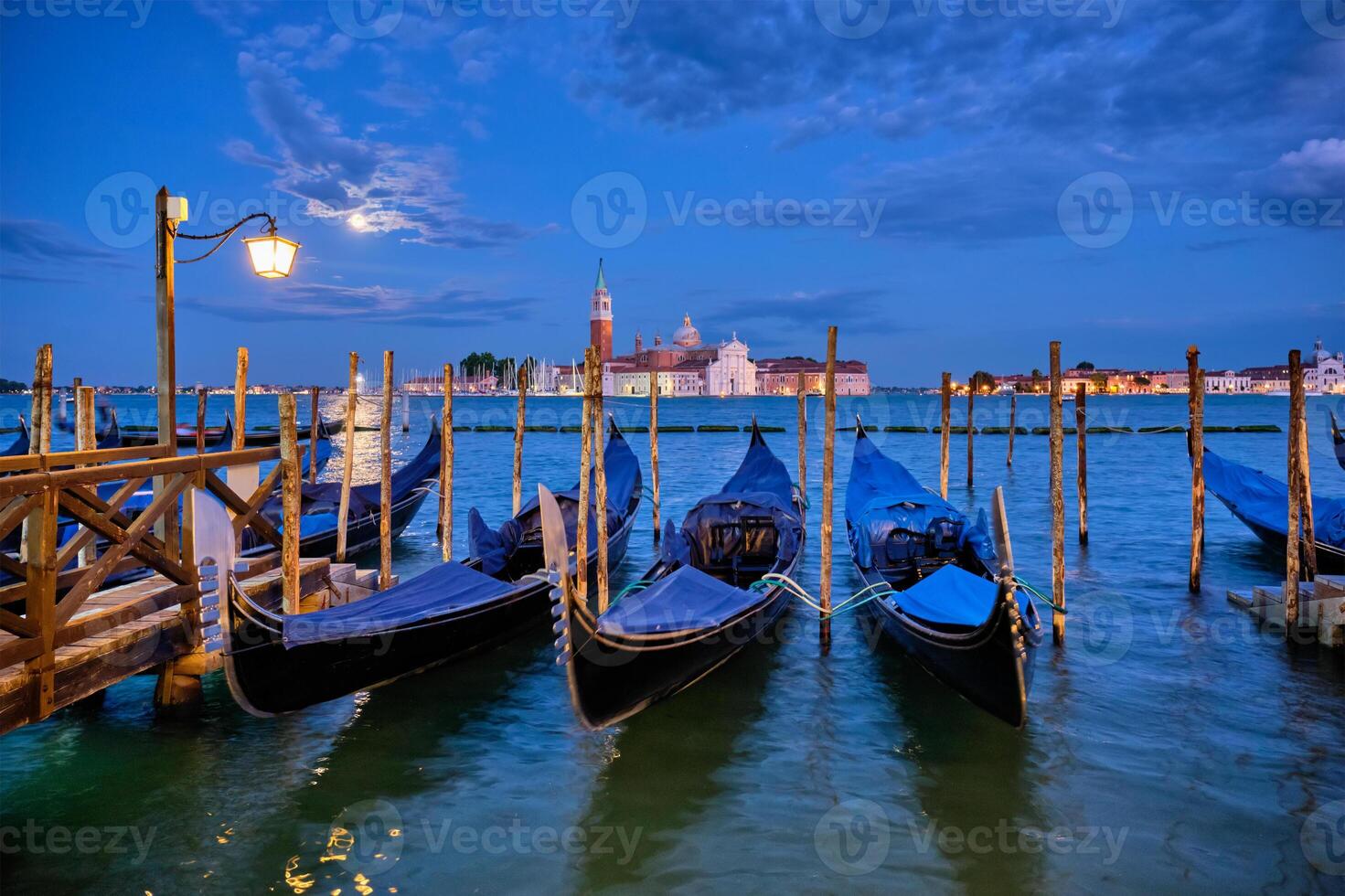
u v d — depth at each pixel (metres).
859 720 8.03
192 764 7.10
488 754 7.34
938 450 42.06
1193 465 12.34
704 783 6.85
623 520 14.66
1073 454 39.06
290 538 8.41
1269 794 6.53
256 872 5.64
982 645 7.41
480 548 11.59
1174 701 8.25
